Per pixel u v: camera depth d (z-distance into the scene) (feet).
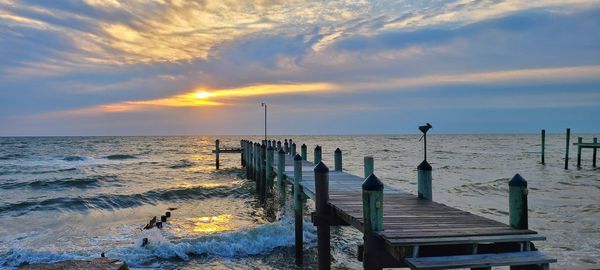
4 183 84.94
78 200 62.54
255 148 78.13
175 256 35.14
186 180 93.35
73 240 41.09
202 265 33.37
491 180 89.81
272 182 60.90
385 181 90.99
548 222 47.26
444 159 161.89
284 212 52.65
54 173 108.68
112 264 25.53
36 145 285.43
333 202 25.85
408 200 25.99
